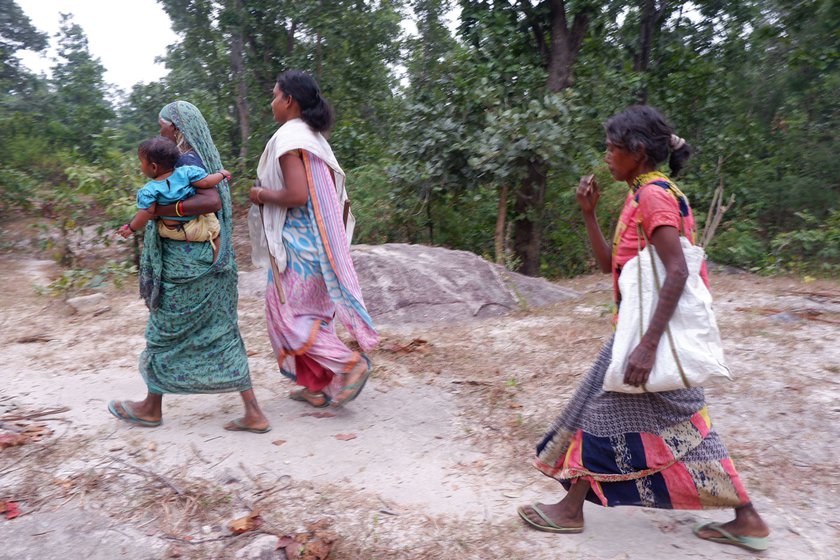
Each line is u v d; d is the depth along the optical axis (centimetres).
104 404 425
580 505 279
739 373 455
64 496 311
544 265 1204
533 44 1283
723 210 1129
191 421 396
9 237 1412
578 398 272
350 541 277
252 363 514
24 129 2111
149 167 354
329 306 397
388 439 377
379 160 1354
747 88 1531
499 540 277
